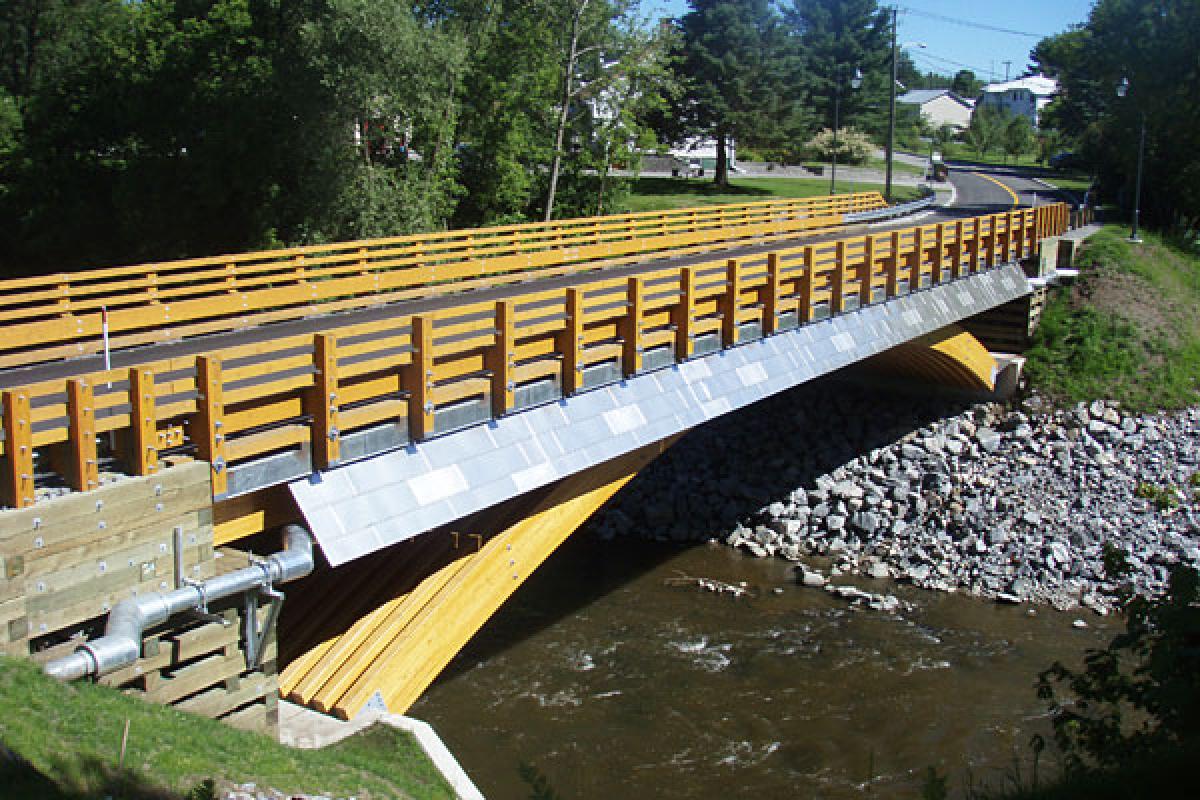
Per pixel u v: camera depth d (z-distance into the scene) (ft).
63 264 180.24
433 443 50.16
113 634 34.55
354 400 46.60
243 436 43.91
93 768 29.86
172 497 37.91
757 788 61.16
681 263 104.83
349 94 124.47
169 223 159.12
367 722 44.47
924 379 118.73
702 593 89.92
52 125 176.35
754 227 124.57
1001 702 71.26
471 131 169.37
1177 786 26.63
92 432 36.32
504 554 56.65
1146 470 106.52
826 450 112.98
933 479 107.04
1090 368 120.67
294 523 45.16
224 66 150.00
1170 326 128.26
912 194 228.02
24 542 33.19
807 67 294.05
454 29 155.33
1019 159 380.17
